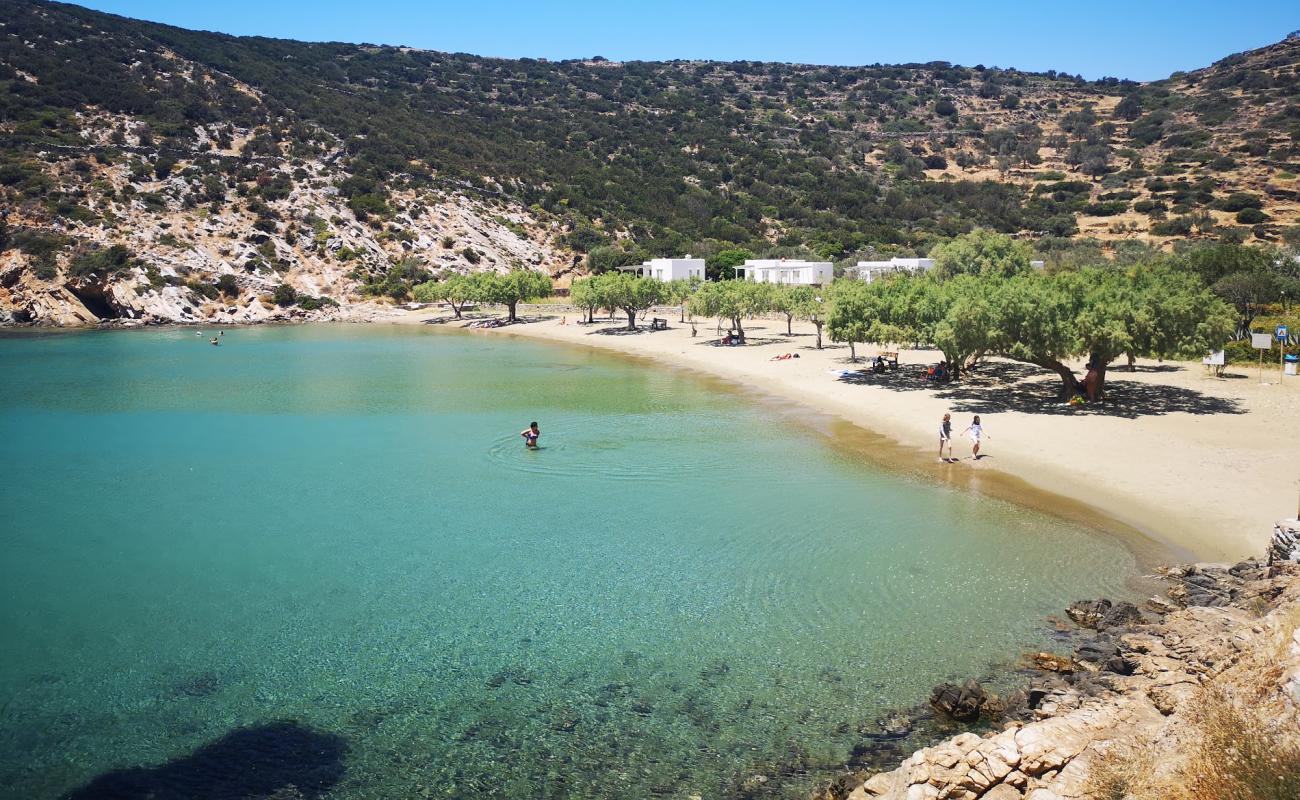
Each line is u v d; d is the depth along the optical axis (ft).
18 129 429.79
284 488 110.32
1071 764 40.68
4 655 63.77
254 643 65.62
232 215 442.91
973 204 597.11
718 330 310.65
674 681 58.80
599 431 143.23
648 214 557.33
